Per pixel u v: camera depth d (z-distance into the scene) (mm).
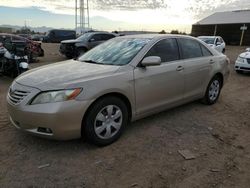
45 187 2814
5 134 4000
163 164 3312
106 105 3584
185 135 4172
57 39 34188
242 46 43062
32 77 3627
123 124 3885
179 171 3178
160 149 3688
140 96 4008
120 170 3156
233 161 3445
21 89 3418
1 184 2840
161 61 4363
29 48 13523
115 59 4164
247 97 6859
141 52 4125
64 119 3223
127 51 4258
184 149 3709
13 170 3096
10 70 8289
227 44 47906
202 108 5559
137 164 3293
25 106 3275
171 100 4602
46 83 3336
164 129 4363
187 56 4906
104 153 3525
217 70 5574
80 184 2877
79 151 3555
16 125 3568
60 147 3645
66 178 2973
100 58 4367
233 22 46688
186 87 4859
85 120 3439
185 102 5020
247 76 10477
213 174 3141
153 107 4285
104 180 2959
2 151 3508
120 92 3701
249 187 2928
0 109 5160
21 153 3469
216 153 3641
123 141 3879
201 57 5238
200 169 3234
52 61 14672
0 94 6457
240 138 4172
